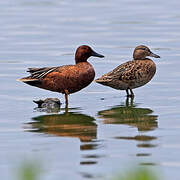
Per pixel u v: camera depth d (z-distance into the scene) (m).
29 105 15.45
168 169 9.93
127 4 31.66
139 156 10.68
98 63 20.12
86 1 32.88
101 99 16.27
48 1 33.22
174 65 19.52
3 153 11.05
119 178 7.64
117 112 14.55
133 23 26.77
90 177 9.62
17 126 13.20
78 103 15.80
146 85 17.52
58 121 13.64
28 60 20.62
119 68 16.64
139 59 17.31
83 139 11.97
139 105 15.30
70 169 10.04
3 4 32.34
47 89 16.09
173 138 11.83
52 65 19.81
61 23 27.12
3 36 24.72
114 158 10.58
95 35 24.59
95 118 13.93
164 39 23.53
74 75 15.67
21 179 7.36
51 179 9.59
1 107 15.20
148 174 7.36
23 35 24.84
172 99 15.73
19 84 17.78
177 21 26.89
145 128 12.75
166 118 13.65
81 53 16.09
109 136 12.16
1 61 20.56
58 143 11.67
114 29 25.59
